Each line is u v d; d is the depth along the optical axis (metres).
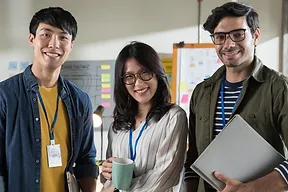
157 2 3.28
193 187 1.64
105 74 3.34
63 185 1.62
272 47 3.15
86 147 1.81
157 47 3.29
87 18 3.33
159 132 1.49
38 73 1.61
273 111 1.36
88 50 3.35
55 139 1.61
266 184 1.22
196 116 1.62
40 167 1.55
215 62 3.14
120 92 1.59
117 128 1.61
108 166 1.51
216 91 1.54
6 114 1.53
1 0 3.37
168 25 3.28
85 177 1.79
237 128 1.24
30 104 1.57
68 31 1.58
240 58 1.41
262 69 1.45
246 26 1.39
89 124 1.81
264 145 1.24
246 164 1.26
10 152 1.51
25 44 3.37
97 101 3.35
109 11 3.32
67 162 1.65
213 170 1.26
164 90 1.57
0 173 1.52
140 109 1.60
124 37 3.32
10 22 3.37
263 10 3.15
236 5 1.40
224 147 1.25
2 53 3.39
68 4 3.34
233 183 1.23
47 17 1.54
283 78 1.38
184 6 3.26
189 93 3.17
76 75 3.36
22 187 1.52
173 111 1.53
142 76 1.52
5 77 3.40
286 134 1.31
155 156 1.49
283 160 1.25
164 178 1.45
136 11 3.30
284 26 3.12
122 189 1.43
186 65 3.18
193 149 1.66
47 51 1.55
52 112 1.63
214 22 1.43
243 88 1.44
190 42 3.26
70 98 1.71
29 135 1.54
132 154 1.53
